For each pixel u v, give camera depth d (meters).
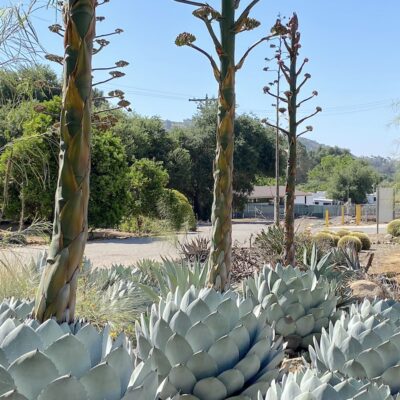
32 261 6.32
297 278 5.12
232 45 4.82
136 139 39.12
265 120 13.20
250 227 32.06
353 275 8.80
